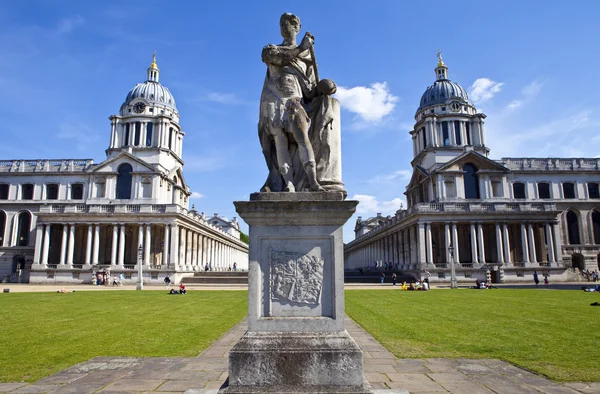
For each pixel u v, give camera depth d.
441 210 58.94
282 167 5.89
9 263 69.19
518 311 18.08
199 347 9.85
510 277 56.44
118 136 73.25
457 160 65.19
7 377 7.06
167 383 6.67
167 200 71.25
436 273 55.81
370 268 84.88
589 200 70.62
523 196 70.69
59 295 31.66
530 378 6.94
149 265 57.59
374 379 6.90
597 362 8.08
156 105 76.12
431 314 17.14
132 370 7.55
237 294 33.00
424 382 6.70
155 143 72.75
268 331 5.05
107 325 13.95
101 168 67.25
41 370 7.55
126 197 66.38
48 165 72.75
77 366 7.87
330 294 5.20
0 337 11.41
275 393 4.65
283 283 5.21
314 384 4.74
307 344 4.89
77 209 61.72
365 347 9.79
